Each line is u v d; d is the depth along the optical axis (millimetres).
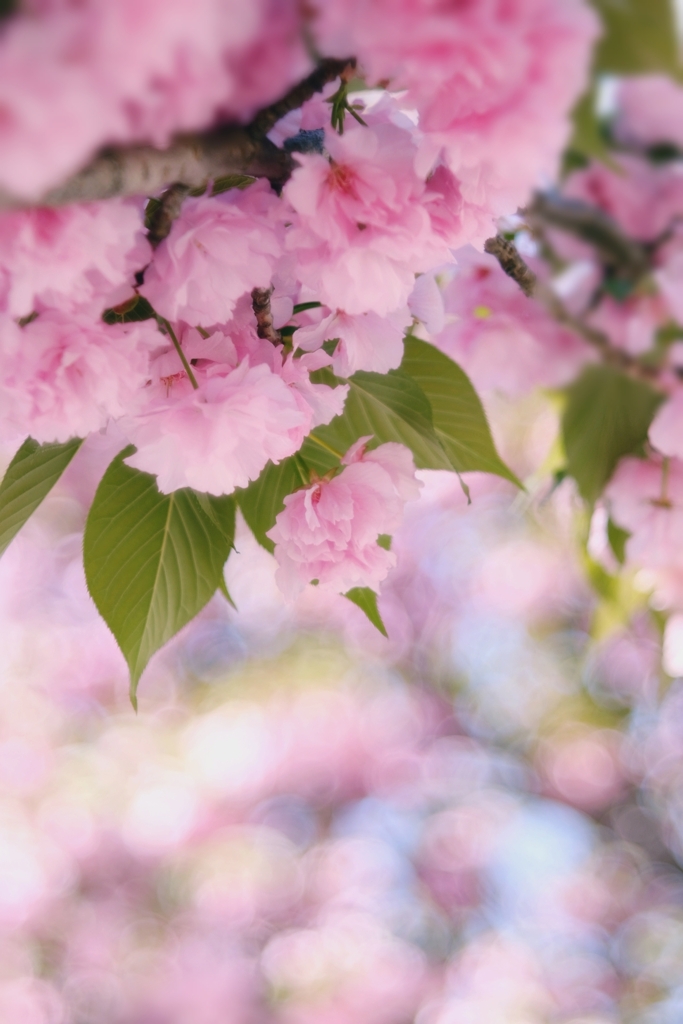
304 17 829
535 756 3533
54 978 3064
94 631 3531
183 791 3416
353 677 3654
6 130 796
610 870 3420
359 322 903
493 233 893
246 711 3555
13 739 3287
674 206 1012
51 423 868
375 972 3193
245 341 894
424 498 3580
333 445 958
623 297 1051
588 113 877
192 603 946
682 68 852
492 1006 3098
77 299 853
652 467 1075
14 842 3133
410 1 827
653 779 3348
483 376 1073
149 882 3322
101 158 823
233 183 881
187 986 3021
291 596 922
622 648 3256
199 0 801
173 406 878
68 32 794
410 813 3631
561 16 837
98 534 934
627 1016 3090
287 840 3547
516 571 3492
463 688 3646
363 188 866
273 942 3307
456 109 848
